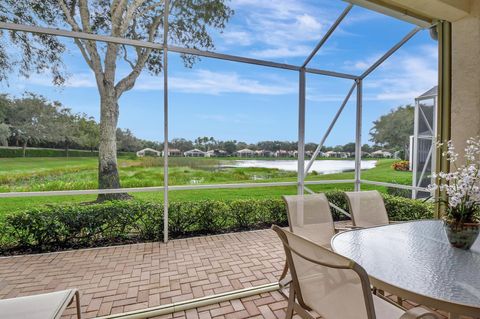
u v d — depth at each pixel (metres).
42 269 2.94
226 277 2.79
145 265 3.06
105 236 3.81
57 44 3.91
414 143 4.74
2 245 3.42
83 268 2.97
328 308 1.28
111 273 2.86
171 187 3.96
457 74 3.44
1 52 3.62
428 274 1.38
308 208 2.45
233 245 3.76
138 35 4.03
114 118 4.43
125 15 3.93
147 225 3.99
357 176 5.32
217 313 2.20
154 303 2.30
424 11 3.26
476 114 3.25
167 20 3.49
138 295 2.43
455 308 1.13
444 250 1.71
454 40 3.48
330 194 5.32
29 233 3.44
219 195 6.21
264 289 2.52
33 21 3.63
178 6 3.63
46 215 3.51
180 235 4.21
